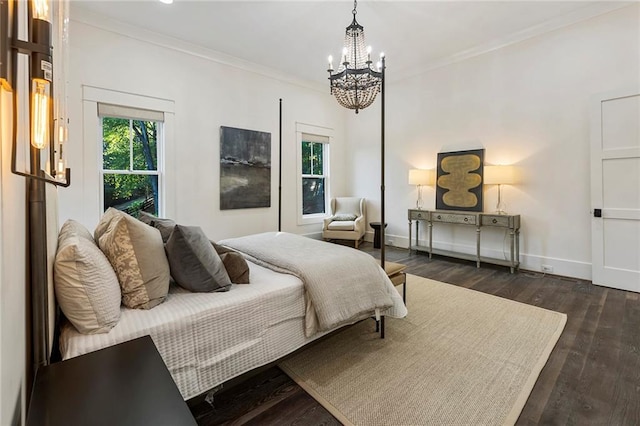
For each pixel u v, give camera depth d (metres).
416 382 1.81
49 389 0.82
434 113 5.00
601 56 3.43
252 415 1.58
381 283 2.21
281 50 4.36
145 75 3.84
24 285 1.00
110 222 1.63
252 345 1.63
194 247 1.65
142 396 0.80
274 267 2.14
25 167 0.94
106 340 1.23
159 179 4.05
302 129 5.58
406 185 5.45
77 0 3.19
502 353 2.11
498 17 3.57
